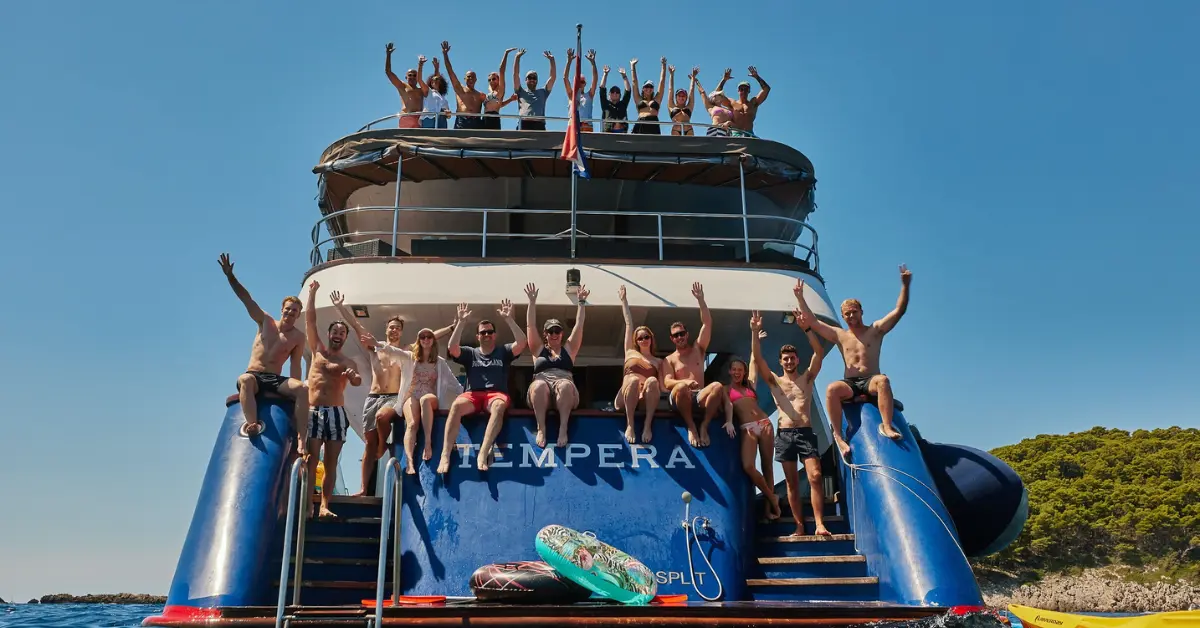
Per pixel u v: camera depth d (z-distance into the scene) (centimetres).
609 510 855
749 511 902
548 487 859
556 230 1272
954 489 920
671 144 1149
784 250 1311
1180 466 8712
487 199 1270
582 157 1106
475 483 859
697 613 661
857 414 909
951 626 684
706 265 1080
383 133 1139
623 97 1454
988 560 7775
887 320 946
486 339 919
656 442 893
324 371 899
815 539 885
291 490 622
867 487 867
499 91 1442
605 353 1250
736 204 1298
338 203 1327
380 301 1038
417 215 1298
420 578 824
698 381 950
